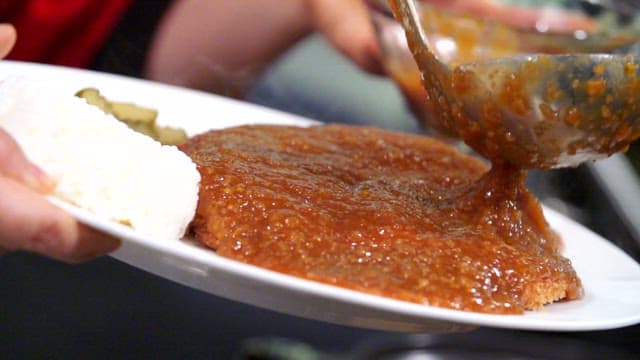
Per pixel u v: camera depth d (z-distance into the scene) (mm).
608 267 663
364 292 556
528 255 600
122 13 1037
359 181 661
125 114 701
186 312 825
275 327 825
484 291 571
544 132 612
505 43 757
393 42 871
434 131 831
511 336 790
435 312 539
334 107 1111
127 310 815
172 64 1072
